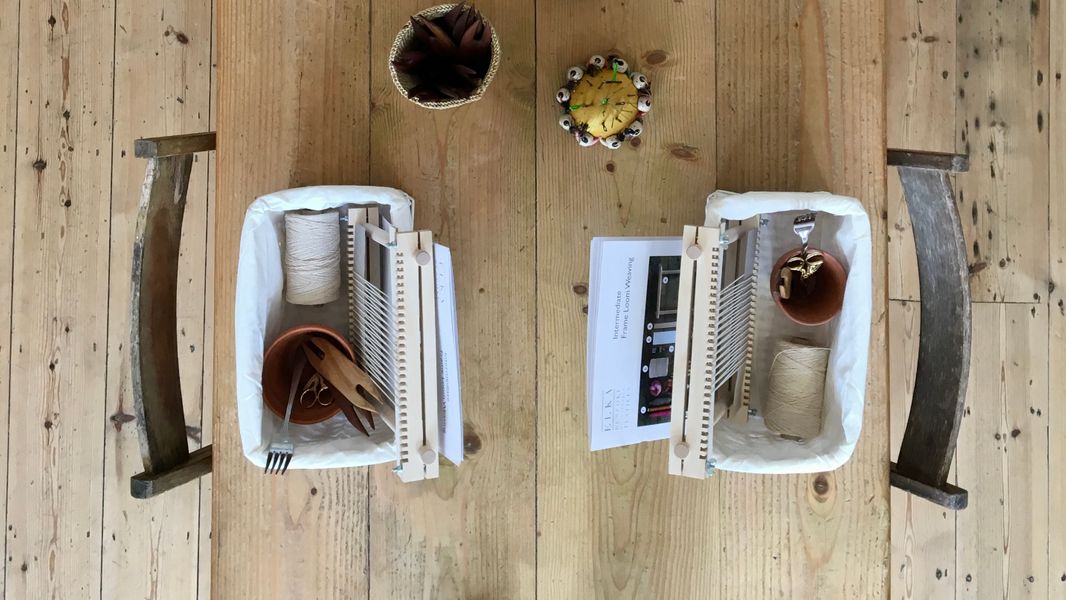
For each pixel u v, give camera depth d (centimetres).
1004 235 156
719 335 91
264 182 94
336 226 91
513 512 98
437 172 96
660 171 98
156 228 89
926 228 97
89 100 148
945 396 93
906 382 155
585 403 98
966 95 155
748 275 94
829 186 97
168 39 148
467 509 98
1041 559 157
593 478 98
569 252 97
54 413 149
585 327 98
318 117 94
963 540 157
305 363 91
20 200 149
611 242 89
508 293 97
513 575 98
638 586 99
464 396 97
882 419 98
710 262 84
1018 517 157
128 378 150
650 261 92
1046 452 157
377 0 95
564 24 96
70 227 149
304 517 96
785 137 98
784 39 97
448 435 88
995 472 157
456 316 95
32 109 148
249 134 94
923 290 100
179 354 148
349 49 95
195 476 95
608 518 99
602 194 97
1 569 149
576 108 90
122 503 149
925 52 153
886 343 98
